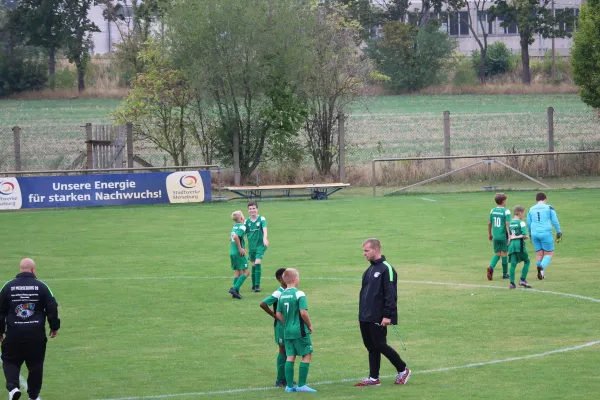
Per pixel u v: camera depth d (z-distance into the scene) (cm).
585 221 9500
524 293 6100
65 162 16500
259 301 6056
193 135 14062
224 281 6825
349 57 14488
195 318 5534
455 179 13662
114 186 12131
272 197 12656
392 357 3934
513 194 12238
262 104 13862
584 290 6159
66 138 19912
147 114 14038
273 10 13762
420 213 10550
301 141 15000
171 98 13900
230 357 4562
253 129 13825
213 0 13538
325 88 14062
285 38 13638
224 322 5412
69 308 5866
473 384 3906
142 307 5884
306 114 13888
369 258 3988
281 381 3997
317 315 5538
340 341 4869
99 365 4422
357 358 4500
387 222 9856
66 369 4353
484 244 8300
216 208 11712
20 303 3762
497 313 5478
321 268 7225
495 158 13938
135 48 19588
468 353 4512
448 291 6222
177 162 14175
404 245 8300
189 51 13625
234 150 13662
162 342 4909
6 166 15188
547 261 6575
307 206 11581
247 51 13525
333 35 14412
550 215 6631
